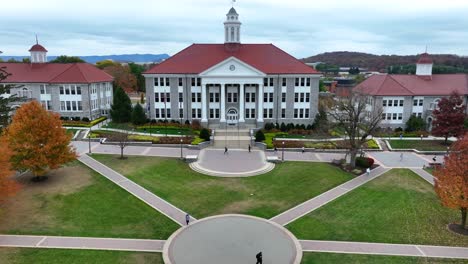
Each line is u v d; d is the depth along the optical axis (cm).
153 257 2473
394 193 3797
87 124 6669
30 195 3547
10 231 2811
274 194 3747
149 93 7012
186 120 7050
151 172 4381
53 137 3828
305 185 4031
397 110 6931
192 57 7175
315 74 6825
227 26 7169
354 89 7606
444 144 5947
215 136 6241
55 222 2991
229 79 6625
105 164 4656
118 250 2553
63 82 7088
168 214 3203
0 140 3631
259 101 6738
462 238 2819
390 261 2462
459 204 2811
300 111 7025
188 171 4481
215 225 2975
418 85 7106
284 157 5175
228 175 4322
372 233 2888
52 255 2462
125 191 3728
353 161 4672
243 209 3344
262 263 2380
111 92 8481
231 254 2497
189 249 2561
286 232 2855
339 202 3538
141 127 6638
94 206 3334
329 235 2842
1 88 4491
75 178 4072
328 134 5447
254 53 7212
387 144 5959
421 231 2936
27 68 7388
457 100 5775
